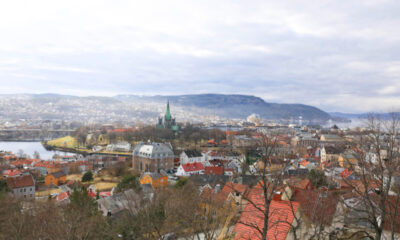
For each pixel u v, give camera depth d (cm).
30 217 5534
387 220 3469
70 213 5353
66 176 16300
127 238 5109
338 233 3688
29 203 7475
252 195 3716
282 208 3281
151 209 5178
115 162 19362
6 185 10262
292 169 10581
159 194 6450
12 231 4900
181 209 5194
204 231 3791
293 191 4900
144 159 17688
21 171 15225
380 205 2997
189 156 18900
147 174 12131
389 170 2744
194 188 8075
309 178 7406
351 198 4681
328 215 3566
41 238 4453
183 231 4650
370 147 3316
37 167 17962
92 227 5000
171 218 5116
